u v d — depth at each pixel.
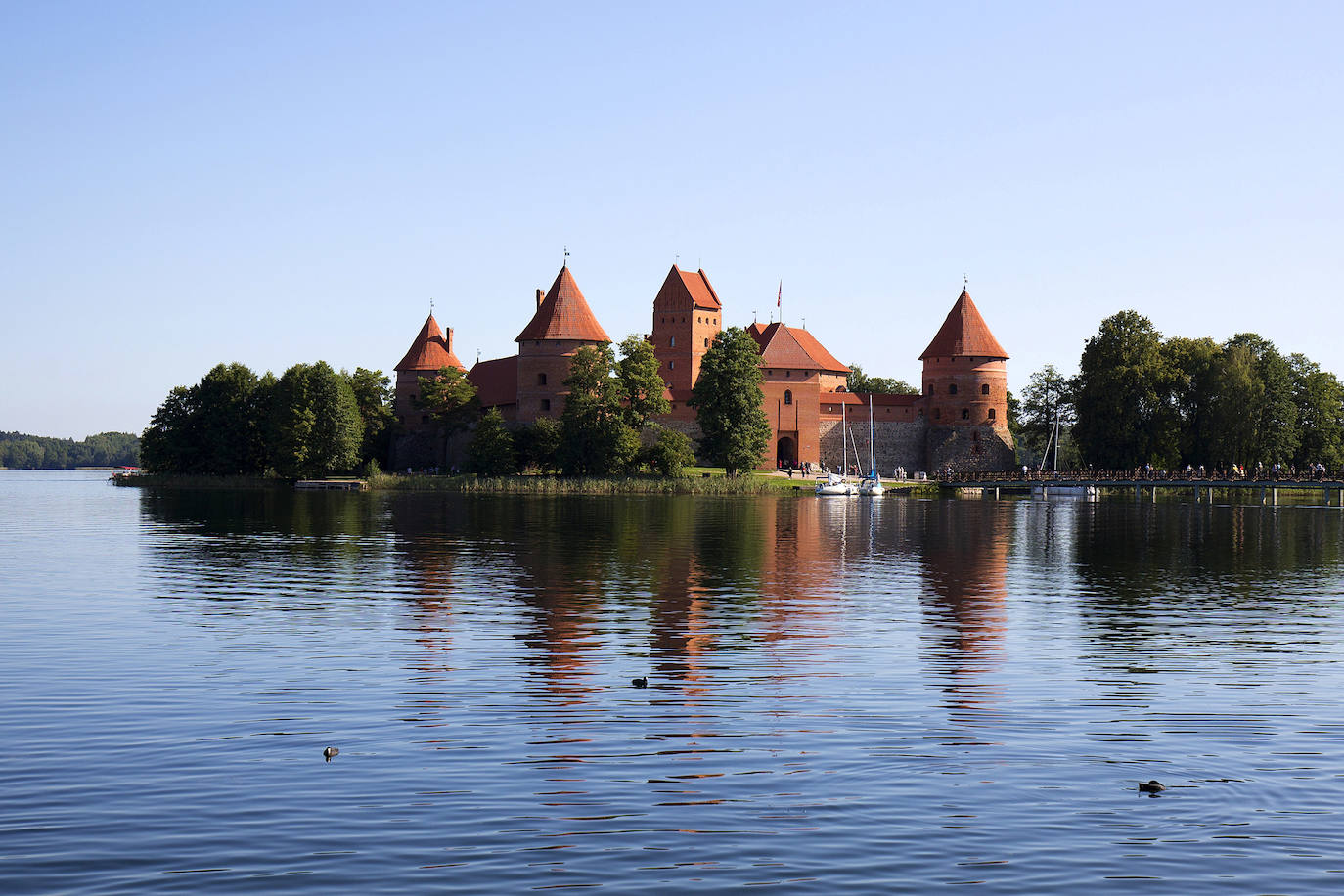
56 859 12.17
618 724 17.67
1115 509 87.00
